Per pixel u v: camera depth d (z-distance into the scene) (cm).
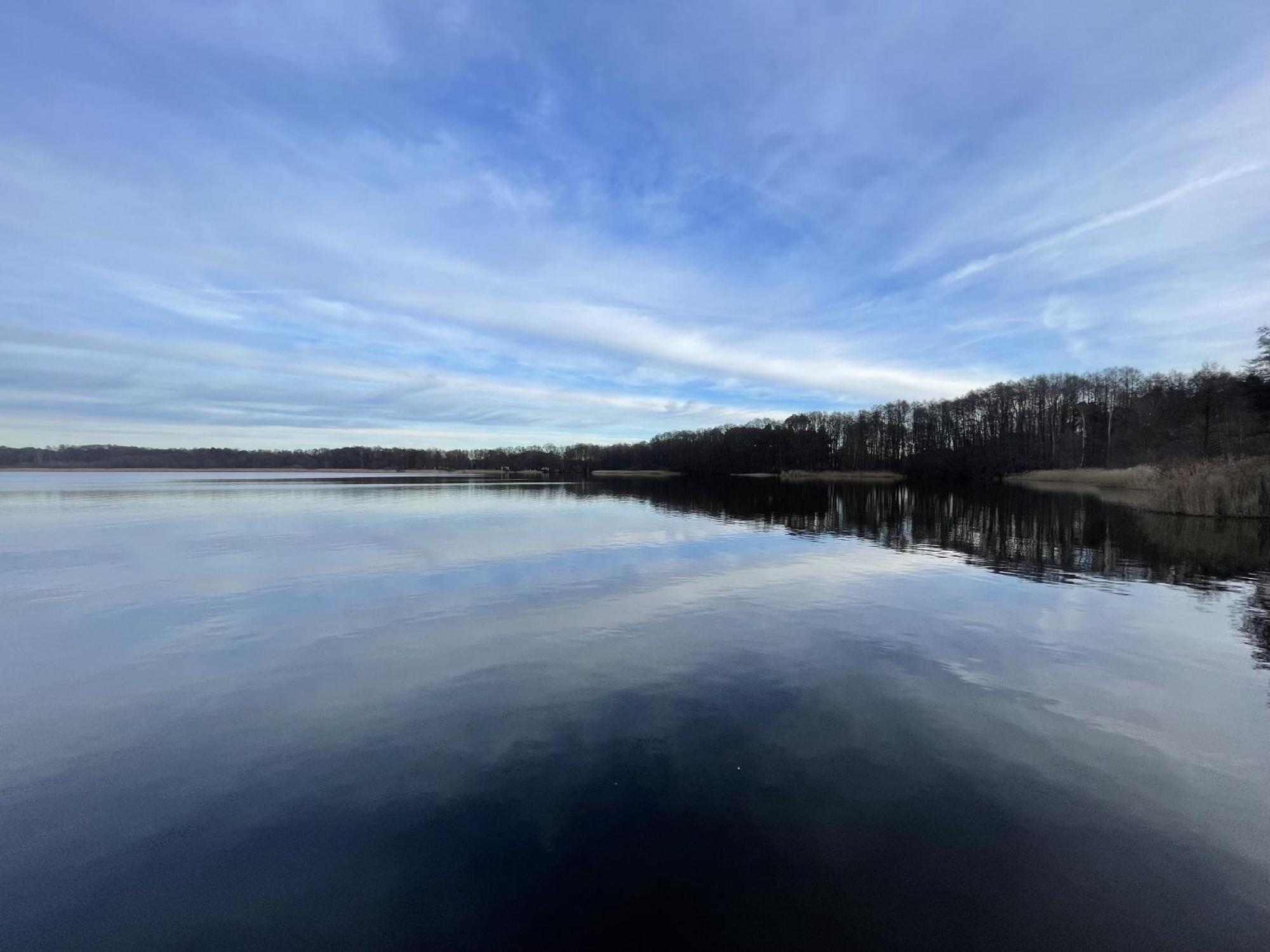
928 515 2878
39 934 378
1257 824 473
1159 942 363
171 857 446
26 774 562
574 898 401
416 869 430
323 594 1248
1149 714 671
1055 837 458
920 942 363
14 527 2455
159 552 1791
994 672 801
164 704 712
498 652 884
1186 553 1717
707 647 905
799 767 561
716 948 360
